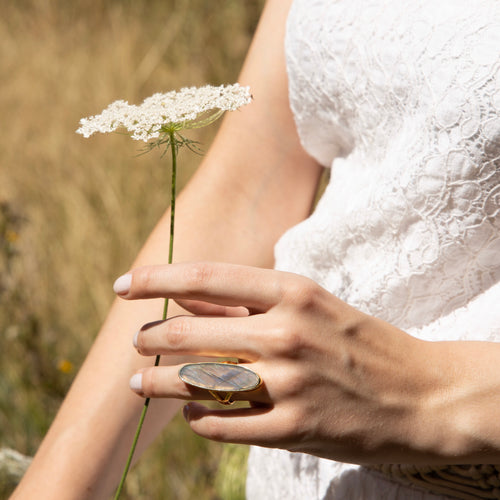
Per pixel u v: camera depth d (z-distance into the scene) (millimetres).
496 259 528
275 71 638
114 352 601
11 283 1581
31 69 2367
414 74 536
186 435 1351
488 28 516
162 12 2438
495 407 464
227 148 651
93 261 1712
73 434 587
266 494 630
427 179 529
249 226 639
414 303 551
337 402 459
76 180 1941
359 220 562
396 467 532
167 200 1848
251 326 459
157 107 479
